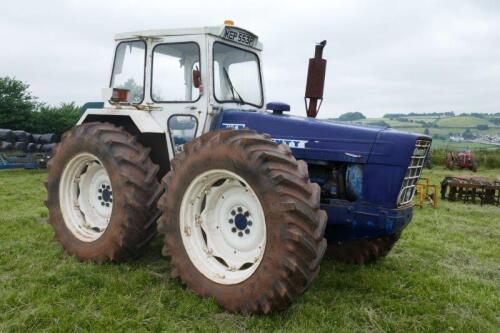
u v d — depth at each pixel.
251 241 3.15
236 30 4.09
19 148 11.19
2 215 5.68
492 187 8.71
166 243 3.37
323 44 4.11
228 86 4.17
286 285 2.76
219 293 3.05
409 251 4.83
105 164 3.79
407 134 3.36
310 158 3.56
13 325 2.70
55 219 4.19
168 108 4.06
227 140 3.10
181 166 3.32
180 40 3.98
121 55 4.44
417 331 2.89
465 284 3.79
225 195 3.29
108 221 4.00
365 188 3.43
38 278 3.43
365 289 3.53
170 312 2.97
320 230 2.78
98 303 3.03
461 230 6.12
